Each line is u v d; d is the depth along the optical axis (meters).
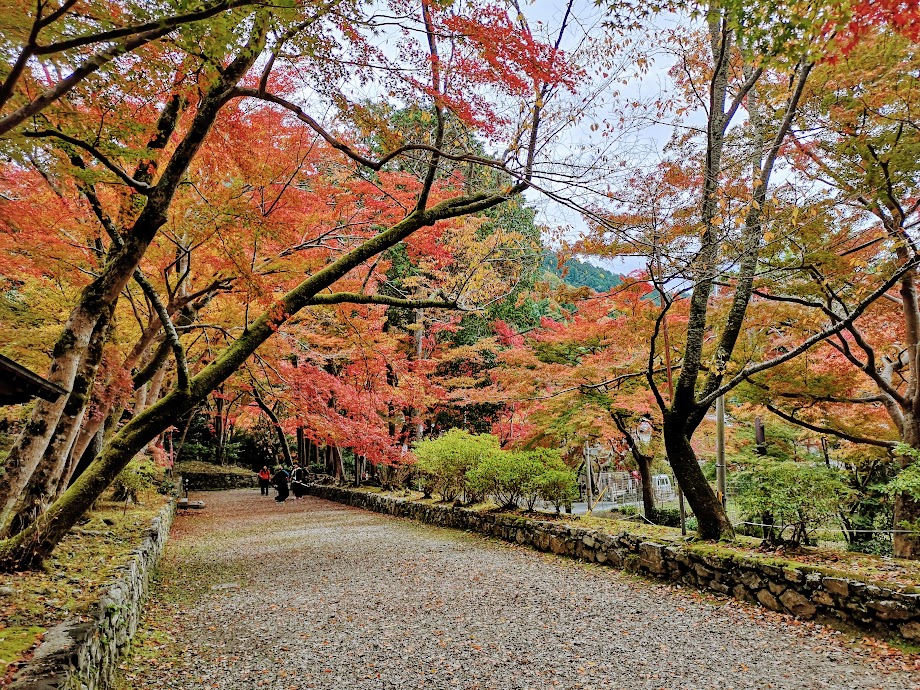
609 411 9.44
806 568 5.22
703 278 5.75
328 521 13.95
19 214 4.84
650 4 4.51
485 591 6.45
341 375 11.91
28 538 4.81
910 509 7.24
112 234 5.10
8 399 3.76
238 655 4.58
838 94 6.01
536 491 9.73
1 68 3.25
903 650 4.29
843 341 7.54
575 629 5.07
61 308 7.33
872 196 6.17
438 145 5.88
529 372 9.66
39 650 2.98
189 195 5.60
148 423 5.28
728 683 3.90
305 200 6.96
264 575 7.76
